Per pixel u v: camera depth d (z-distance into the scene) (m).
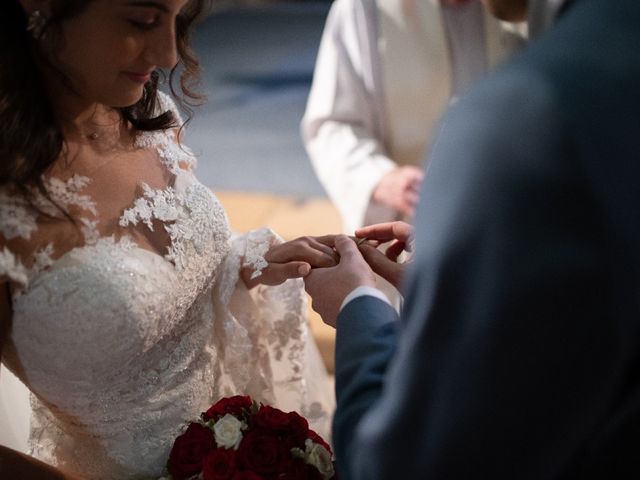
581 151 0.65
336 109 2.34
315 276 1.17
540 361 0.67
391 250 1.39
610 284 0.64
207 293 1.37
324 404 1.60
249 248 1.42
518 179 0.66
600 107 0.66
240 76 6.58
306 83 6.41
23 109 1.07
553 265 0.65
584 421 0.70
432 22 2.16
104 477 1.32
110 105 1.17
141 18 1.07
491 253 0.67
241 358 1.45
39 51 1.12
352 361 0.92
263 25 8.23
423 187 0.73
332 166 2.32
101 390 1.22
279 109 5.85
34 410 1.34
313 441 1.28
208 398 1.40
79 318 1.13
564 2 0.77
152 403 1.29
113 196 1.23
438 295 0.69
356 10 2.23
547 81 0.68
